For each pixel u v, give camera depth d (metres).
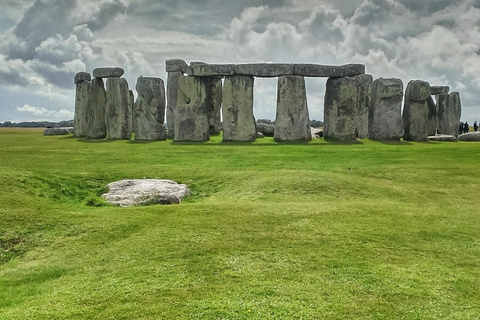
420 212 13.56
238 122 35.22
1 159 23.16
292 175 18.47
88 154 26.20
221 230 11.65
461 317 7.53
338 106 35.25
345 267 9.38
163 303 8.00
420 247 10.55
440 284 8.66
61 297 8.34
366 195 16.33
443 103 45.81
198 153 27.14
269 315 7.57
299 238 11.02
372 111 36.44
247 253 10.12
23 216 12.34
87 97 41.88
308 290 8.41
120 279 9.02
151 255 10.16
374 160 23.91
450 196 16.52
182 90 35.78
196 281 8.82
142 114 37.03
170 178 19.39
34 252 10.84
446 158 24.28
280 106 34.94
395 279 8.84
